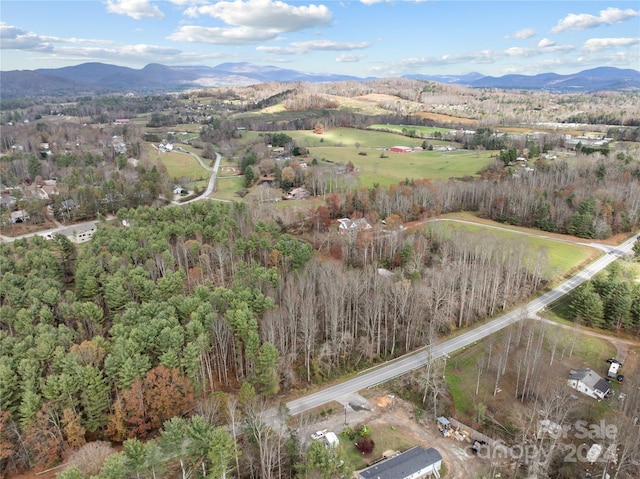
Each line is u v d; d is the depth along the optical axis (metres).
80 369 66.12
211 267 123.50
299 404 78.00
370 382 84.50
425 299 100.94
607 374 83.81
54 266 112.75
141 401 67.75
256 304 89.00
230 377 85.19
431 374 83.38
